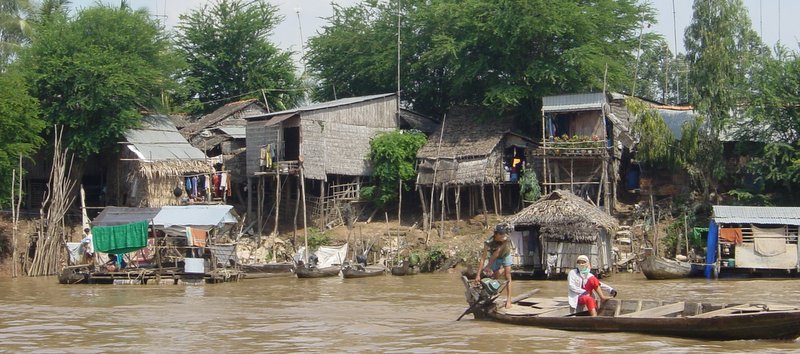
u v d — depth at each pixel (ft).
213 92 241.35
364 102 187.11
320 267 150.71
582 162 171.32
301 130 174.29
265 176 186.39
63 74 171.53
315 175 175.83
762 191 163.63
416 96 209.26
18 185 165.07
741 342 63.82
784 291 112.88
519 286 125.29
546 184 168.45
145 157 176.45
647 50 197.16
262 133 181.57
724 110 163.63
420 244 167.84
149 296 113.19
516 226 139.44
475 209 178.81
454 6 185.37
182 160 176.55
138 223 136.87
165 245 146.82
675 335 65.98
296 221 176.45
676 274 135.85
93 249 140.05
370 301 104.42
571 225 134.10
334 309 94.12
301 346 65.72
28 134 159.74
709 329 64.13
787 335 62.80
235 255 147.84
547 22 174.50
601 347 62.39
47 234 159.43
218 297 111.34
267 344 66.95
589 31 180.86
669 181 172.04
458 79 185.78
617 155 170.60
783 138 164.14
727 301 99.81
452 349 62.90
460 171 174.91
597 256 135.13
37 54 174.91
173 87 192.54
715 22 163.53
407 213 187.83
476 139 178.19
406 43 200.64
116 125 176.65
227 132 200.64
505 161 177.58
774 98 160.76
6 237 165.89
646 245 154.92
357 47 210.59
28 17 205.77
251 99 218.59
